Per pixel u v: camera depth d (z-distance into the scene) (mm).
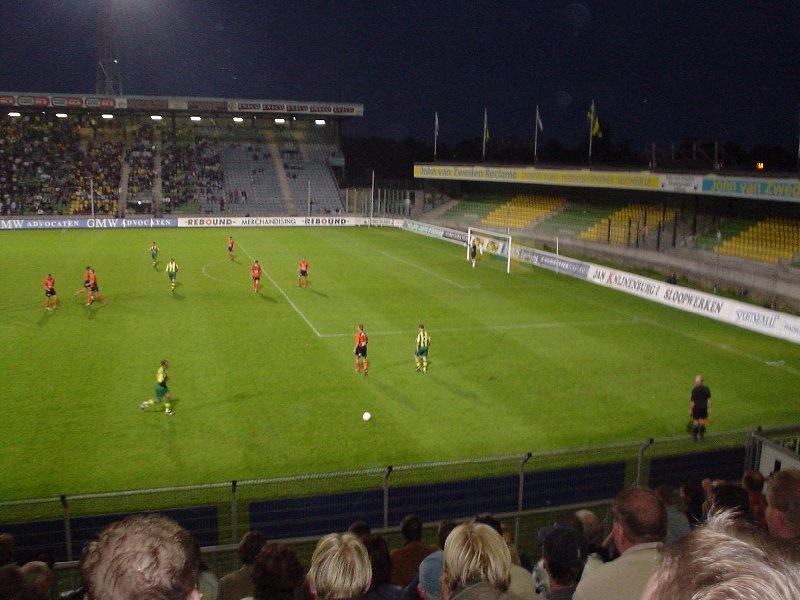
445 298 37281
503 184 76375
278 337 28641
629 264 49594
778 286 37375
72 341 27500
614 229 56000
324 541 3963
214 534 12438
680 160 57406
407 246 59219
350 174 107000
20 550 11805
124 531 2291
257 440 18328
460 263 49875
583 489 14070
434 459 17344
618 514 4109
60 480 15953
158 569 2145
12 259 47812
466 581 3602
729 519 1810
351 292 38406
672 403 21672
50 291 32906
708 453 14875
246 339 28250
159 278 41281
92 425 19156
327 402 21234
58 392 21688
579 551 4352
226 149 87125
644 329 31141
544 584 6977
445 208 78188
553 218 63562
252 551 7398
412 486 13125
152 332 29047
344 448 17922
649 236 52438
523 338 29234
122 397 21344
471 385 23062
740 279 39875
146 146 83688
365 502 12992
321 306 34719
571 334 30047
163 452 17516
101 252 51969
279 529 12703
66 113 80625
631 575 3641
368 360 25688
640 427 19672
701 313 34250
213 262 48125
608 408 21156
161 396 19984
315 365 24922
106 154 81375
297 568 5270
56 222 67750
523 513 13000
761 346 28531
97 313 32250
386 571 5734
